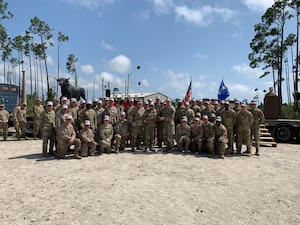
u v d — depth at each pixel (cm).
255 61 3130
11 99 1816
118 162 918
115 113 1118
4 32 2889
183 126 1105
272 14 2911
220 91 1611
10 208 533
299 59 2883
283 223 491
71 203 558
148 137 1112
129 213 515
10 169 819
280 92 3011
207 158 1008
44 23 3744
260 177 775
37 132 1482
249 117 1072
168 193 627
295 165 929
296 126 1487
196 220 495
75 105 1094
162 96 4647
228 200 594
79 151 999
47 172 786
